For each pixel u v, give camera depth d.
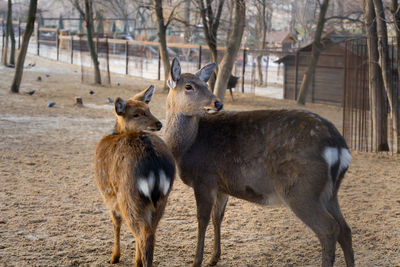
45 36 53.03
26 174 7.48
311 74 20.73
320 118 3.99
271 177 4.00
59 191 6.69
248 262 4.61
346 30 26.84
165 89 21.88
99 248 4.78
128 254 4.67
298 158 3.82
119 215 4.29
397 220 5.81
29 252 4.57
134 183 3.64
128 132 4.12
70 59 39.00
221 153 4.21
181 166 4.41
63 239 4.95
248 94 23.70
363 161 9.41
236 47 16.61
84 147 9.80
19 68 17.84
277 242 5.14
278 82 32.03
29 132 11.05
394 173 8.35
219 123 4.34
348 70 11.24
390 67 10.19
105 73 29.30
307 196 3.81
